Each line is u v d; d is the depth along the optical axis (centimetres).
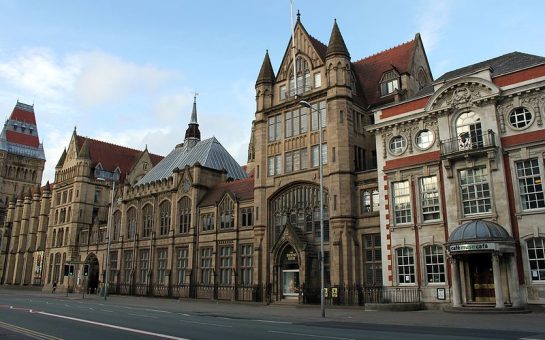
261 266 4184
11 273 9500
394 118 3397
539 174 2689
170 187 5662
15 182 12219
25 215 9444
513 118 2847
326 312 2903
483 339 1390
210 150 5972
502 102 2889
